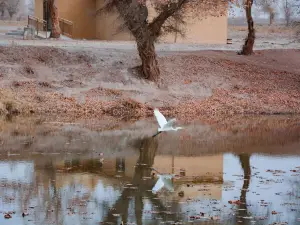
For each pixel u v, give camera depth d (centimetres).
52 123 2775
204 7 3238
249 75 3625
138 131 2616
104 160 2045
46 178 1800
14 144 2266
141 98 3262
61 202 1585
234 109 3256
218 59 3756
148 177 1842
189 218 1487
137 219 1479
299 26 4481
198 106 3241
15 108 3002
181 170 1933
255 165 2014
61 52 3528
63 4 4781
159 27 3331
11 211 1511
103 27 4700
